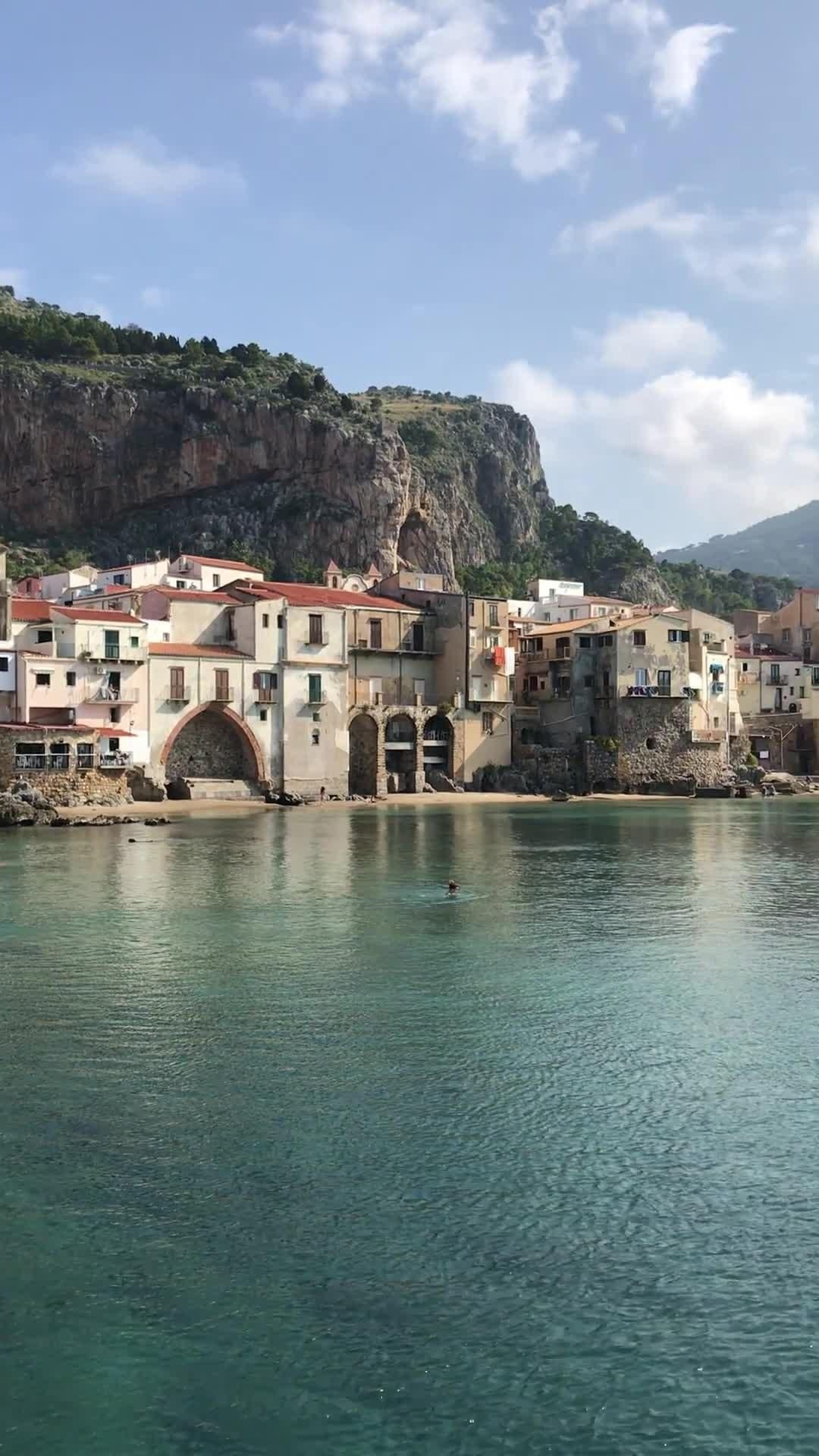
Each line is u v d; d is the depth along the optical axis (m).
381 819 102.25
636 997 34.31
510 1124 23.98
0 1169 21.59
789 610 182.62
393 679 135.00
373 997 34.06
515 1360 15.85
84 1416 14.69
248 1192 20.70
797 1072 27.36
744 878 61.47
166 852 71.81
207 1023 31.17
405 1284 17.70
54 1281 17.70
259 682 117.75
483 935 43.97
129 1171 21.58
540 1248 18.78
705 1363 15.86
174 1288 17.52
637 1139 23.20
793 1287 17.72
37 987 35.06
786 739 167.62
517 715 145.88
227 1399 15.05
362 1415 14.77
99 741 105.56
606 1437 14.41
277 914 48.34
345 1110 24.70
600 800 136.12
